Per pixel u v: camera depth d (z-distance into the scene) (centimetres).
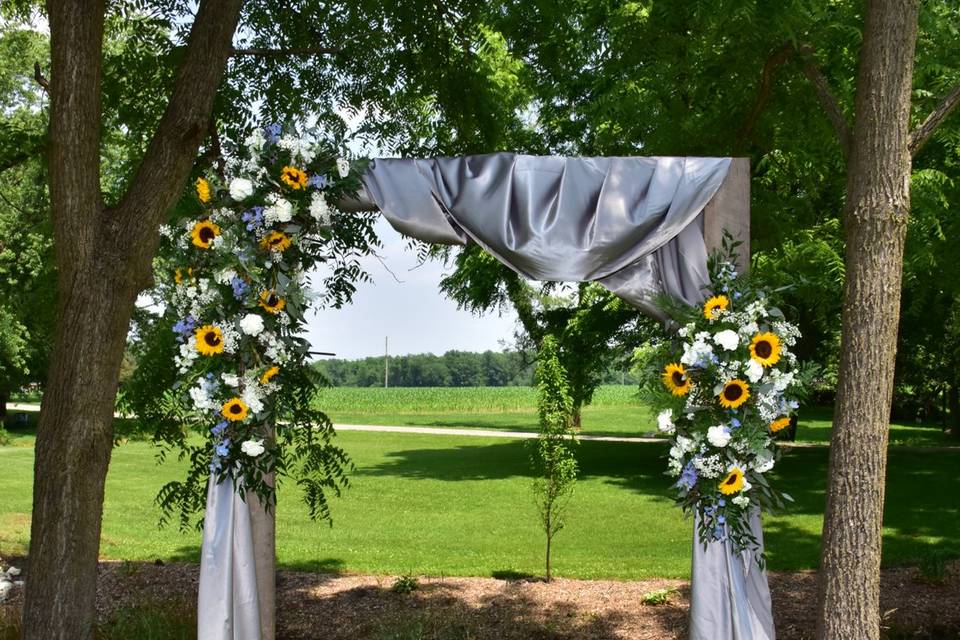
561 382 728
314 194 413
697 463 388
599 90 1151
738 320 393
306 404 441
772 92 565
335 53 612
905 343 1430
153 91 610
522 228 414
